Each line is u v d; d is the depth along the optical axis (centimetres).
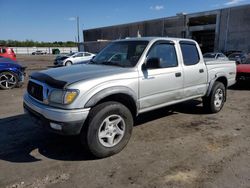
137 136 484
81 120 361
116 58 485
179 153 411
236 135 493
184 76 524
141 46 471
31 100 414
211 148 431
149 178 337
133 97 425
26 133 499
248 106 731
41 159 391
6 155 405
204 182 327
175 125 550
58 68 457
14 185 321
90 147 376
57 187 317
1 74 1025
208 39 4016
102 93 376
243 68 1043
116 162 381
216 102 641
